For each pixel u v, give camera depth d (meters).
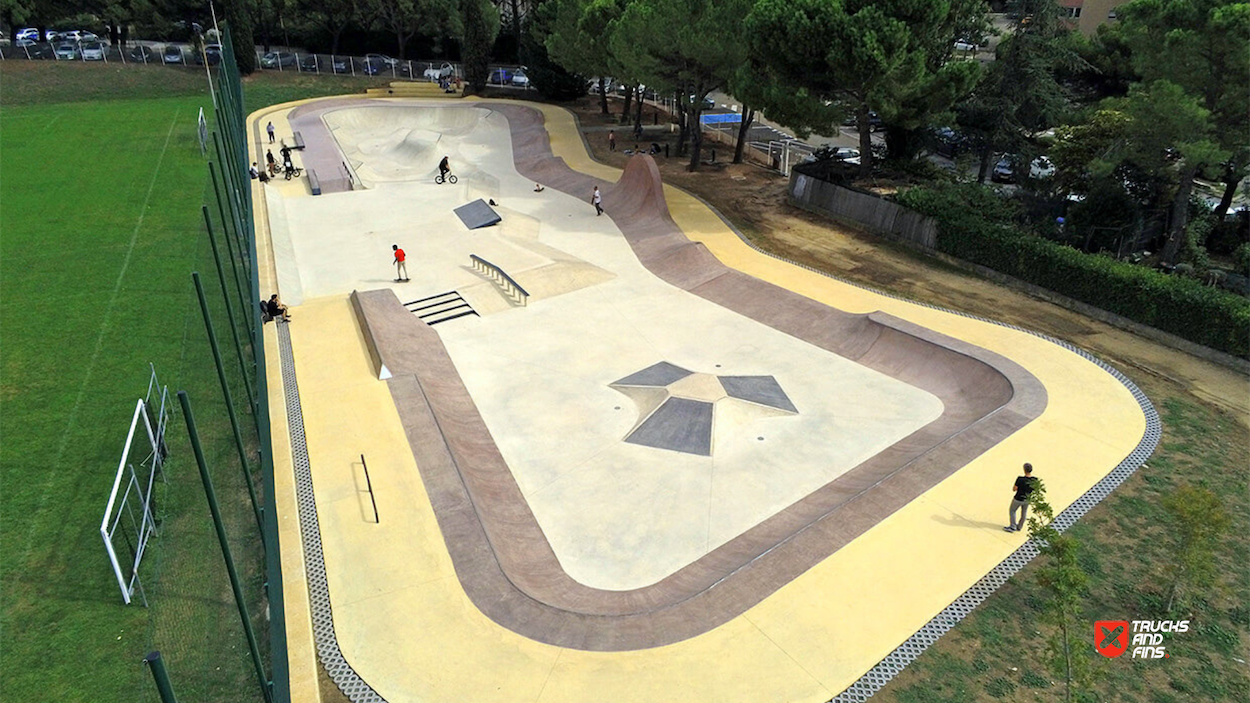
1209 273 22.33
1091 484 14.11
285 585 11.44
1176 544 12.46
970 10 30.52
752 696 9.80
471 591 11.62
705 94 35.66
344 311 22.73
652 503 15.21
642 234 29.92
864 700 9.75
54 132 37.66
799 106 26.92
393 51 62.56
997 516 13.26
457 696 9.83
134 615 10.27
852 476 15.73
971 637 10.73
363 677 10.13
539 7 50.25
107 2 49.25
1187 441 15.55
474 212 32.69
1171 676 10.07
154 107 43.78
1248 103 20.09
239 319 16.09
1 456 13.69
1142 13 21.70
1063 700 9.69
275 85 54.00
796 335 22.16
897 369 20.00
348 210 33.94
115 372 16.69
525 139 45.44
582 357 21.17
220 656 8.85
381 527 12.98
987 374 18.47
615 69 38.94
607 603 12.29
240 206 23.48
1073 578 9.09
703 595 11.62
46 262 22.67
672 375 19.83
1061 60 31.55
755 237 29.08
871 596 11.49
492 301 24.70
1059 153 27.45
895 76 26.03
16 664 9.54
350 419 16.34
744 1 30.58
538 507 15.14
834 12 25.20
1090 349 19.78
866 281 24.81
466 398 19.09
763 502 15.21
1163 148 21.89
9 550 11.43
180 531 10.59
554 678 10.06
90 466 13.43
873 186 31.30
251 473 13.25
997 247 24.31
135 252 23.64
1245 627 10.86
